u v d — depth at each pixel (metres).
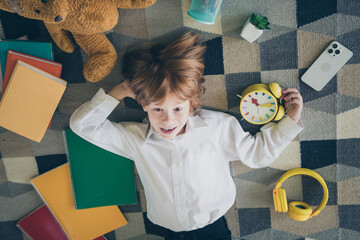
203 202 0.94
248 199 1.10
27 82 0.85
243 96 0.90
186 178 0.91
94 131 0.85
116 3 0.77
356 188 1.01
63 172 1.06
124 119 1.00
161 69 0.76
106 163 1.03
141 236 1.19
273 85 0.86
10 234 1.17
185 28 0.91
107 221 1.13
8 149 1.06
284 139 0.91
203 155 0.92
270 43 0.90
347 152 0.98
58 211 1.08
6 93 0.85
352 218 1.05
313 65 0.90
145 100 0.77
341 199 1.04
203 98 0.97
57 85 0.87
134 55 0.83
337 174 1.01
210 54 0.93
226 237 1.02
